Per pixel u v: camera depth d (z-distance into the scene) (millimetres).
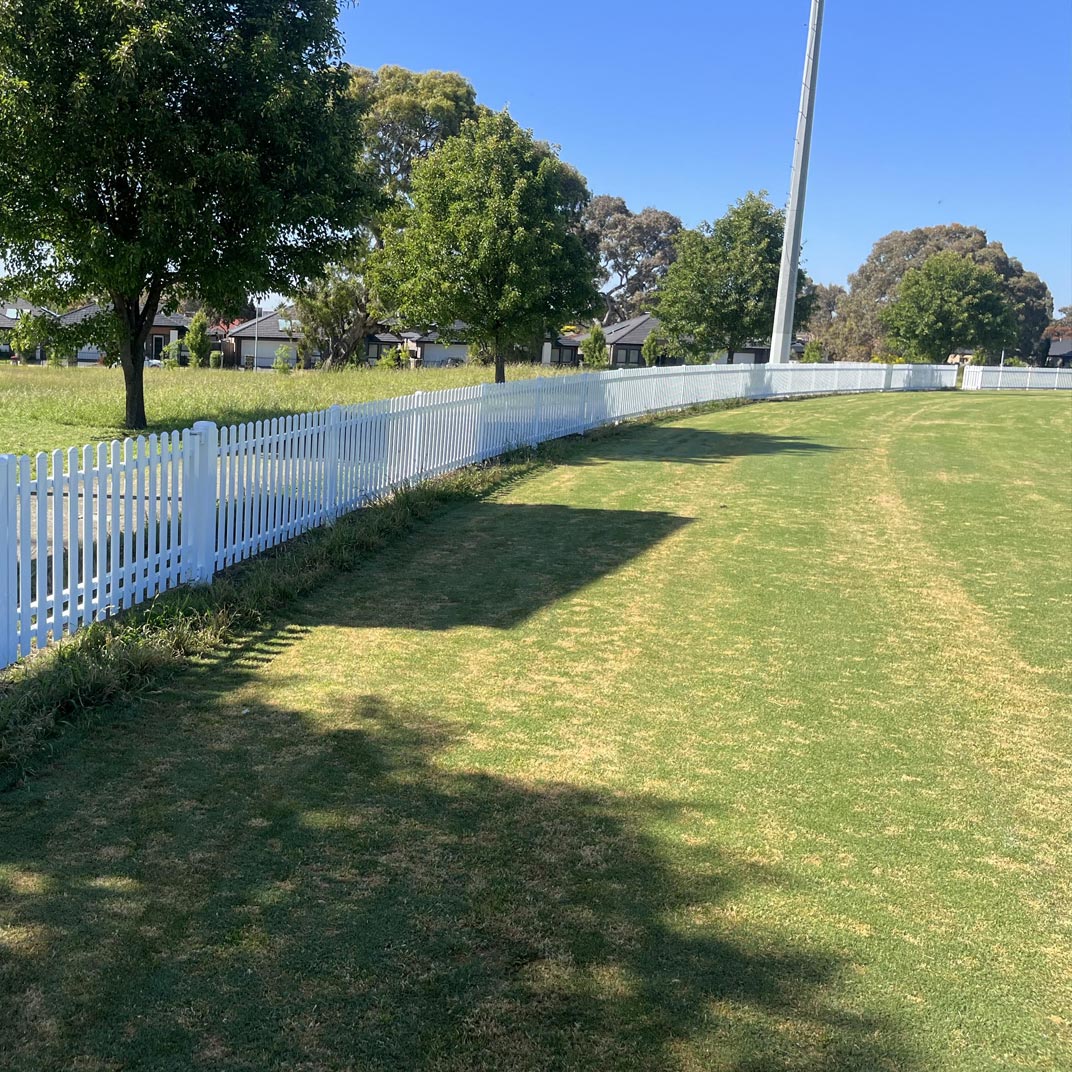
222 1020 2838
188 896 3428
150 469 6484
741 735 4930
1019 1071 2713
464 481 11609
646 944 3227
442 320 17938
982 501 11539
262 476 8000
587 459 14422
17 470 5258
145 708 5027
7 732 4500
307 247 14250
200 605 6473
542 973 3070
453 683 5547
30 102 11195
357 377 27922
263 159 12789
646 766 4551
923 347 49781
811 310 39406
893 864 3758
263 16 12914
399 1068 2676
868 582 7930
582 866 3680
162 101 11734
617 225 82625
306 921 3305
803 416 21781
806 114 27234
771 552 8883
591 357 49031
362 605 7020
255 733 4781
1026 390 40781
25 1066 2643
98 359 59312
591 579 7859
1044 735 5012
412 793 4227
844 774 4516
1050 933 3352
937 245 89438
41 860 3613
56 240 13125
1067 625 6855
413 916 3348
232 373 32344
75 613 5812
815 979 3074
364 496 10055
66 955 3096
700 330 37250
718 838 3916
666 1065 2703
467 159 18000
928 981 3080
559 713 5156
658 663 5969
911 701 5434
